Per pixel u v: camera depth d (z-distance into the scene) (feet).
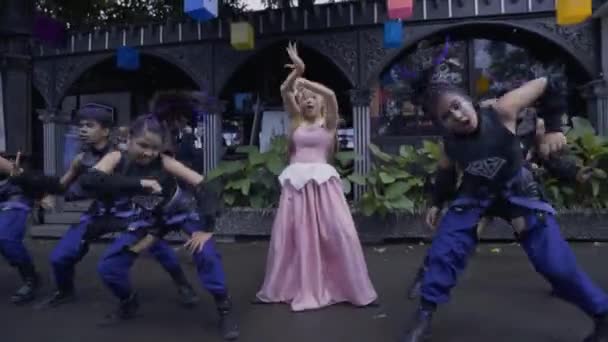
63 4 31.19
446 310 11.17
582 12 15.29
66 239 11.44
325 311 11.23
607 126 20.53
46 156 26.14
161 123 10.32
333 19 22.40
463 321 10.39
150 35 24.68
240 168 21.01
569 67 22.93
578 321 10.31
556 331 9.73
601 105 20.59
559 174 9.21
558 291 8.48
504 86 23.03
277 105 29.07
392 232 20.15
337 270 11.70
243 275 15.21
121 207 10.73
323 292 11.69
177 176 10.07
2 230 11.93
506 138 8.34
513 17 21.15
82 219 11.28
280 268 11.87
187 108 10.73
